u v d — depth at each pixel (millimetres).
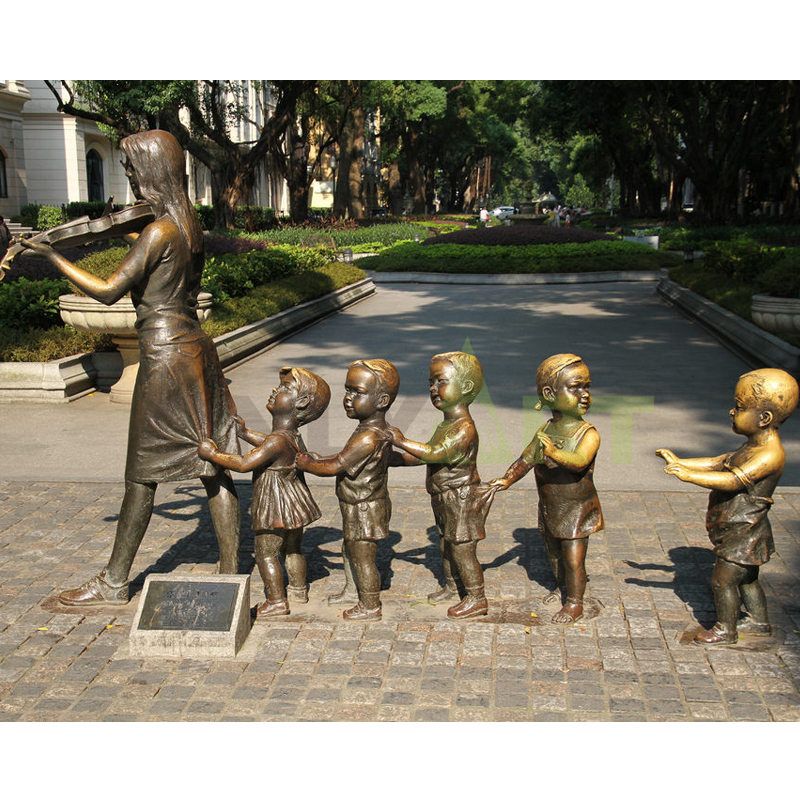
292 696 4148
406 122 53375
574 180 114000
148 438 4973
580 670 4375
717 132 40062
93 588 5191
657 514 6656
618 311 19266
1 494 7230
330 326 17234
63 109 28547
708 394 10852
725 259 18406
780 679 4285
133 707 4066
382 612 5023
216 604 4645
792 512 6570
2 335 11281
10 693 4191
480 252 28172
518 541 6191
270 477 4887
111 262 11609
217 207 37062
